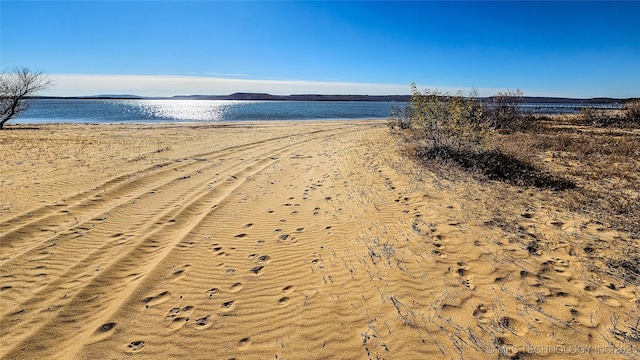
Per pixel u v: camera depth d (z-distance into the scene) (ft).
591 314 9.28
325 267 12.75
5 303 10.41
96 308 10.36
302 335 9.12
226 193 23.26
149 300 10.77
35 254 13.53
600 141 40.86
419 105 33.53
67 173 27.61
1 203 19.38
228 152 41.88
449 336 8.64
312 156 39.17
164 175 28.19
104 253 13.85
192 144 49.14
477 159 29.22
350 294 10.85
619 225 15.40
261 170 31.27
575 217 16.48
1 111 74.69
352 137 59.16
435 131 32.96
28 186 23.36
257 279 12.14
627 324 8.84
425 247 13.57
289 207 20.24
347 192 22.72
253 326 9.59
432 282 11.13
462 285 10.89
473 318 9.30
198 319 9.91
